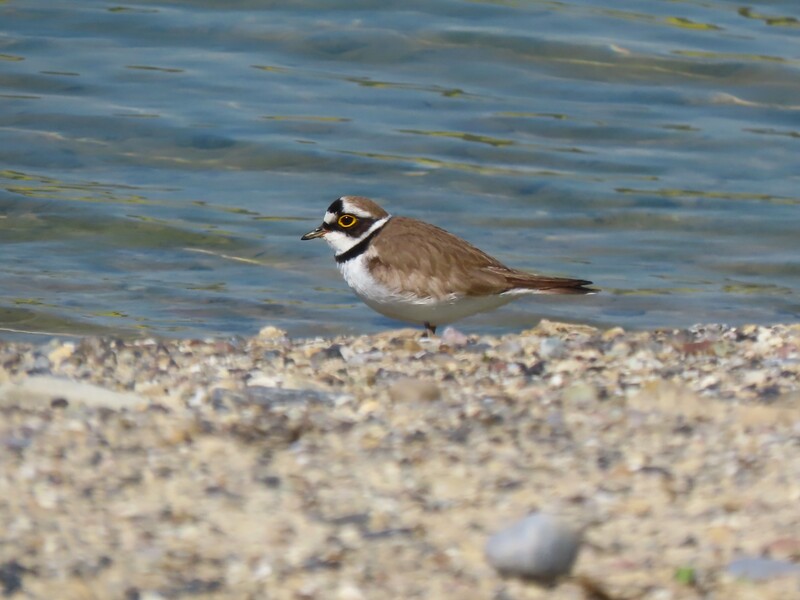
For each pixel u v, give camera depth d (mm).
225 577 6406
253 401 8836
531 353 10664
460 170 18250
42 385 8828
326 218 12719
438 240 12484
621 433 8219
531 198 17547
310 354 10562
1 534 6758
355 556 6617
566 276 15242
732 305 14531
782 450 7848
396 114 19891
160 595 6219
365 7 23609
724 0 24531
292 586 6328
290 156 18453
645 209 17250
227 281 14867
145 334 13070
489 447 7992
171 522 6965
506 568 6402
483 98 20578
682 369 10102
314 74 21172
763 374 9891
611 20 23406
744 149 19203
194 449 7918
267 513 7090
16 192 16953
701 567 6465
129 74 20781
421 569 6496
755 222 16906
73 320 13383
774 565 6410
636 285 15109
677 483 7410
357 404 8898
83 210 16500
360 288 12578
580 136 19500
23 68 20766
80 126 19062
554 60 21875
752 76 21422
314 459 7820
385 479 7531
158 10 23406
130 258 15359
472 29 22797
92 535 6793
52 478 7434
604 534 6820
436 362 10344
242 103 20031
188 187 17516
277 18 23125
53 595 6203
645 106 20531
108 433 8117
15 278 14531
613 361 10453
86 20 22812
